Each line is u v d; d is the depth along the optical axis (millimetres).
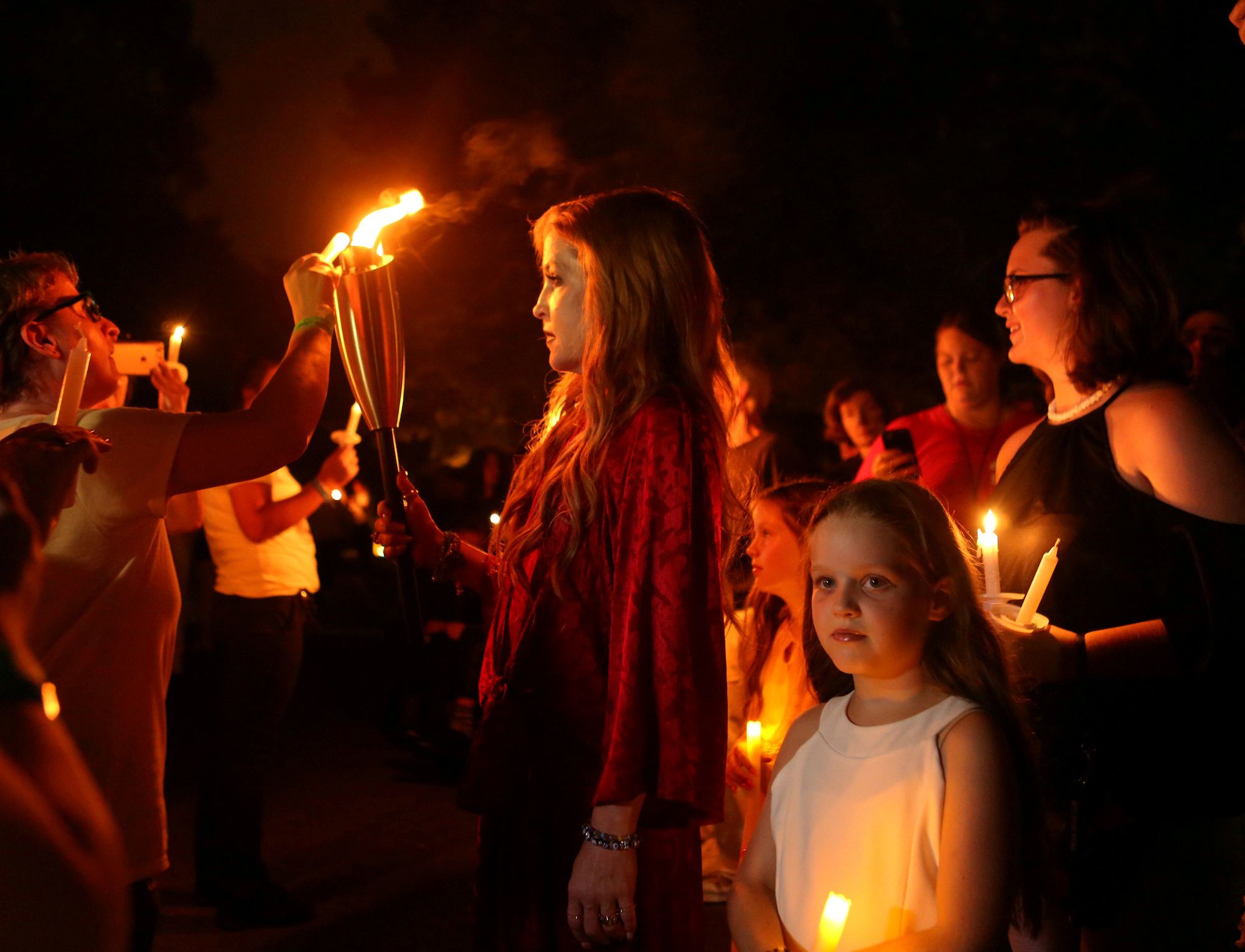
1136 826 2223
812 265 10469
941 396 10234
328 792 6422
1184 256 8305
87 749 2105
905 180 9695
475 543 7109
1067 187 8906
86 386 2375
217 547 4438
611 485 1996
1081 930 2314
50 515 1699
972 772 1835
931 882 1826
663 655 1861
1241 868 2268
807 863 1940
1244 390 4004
